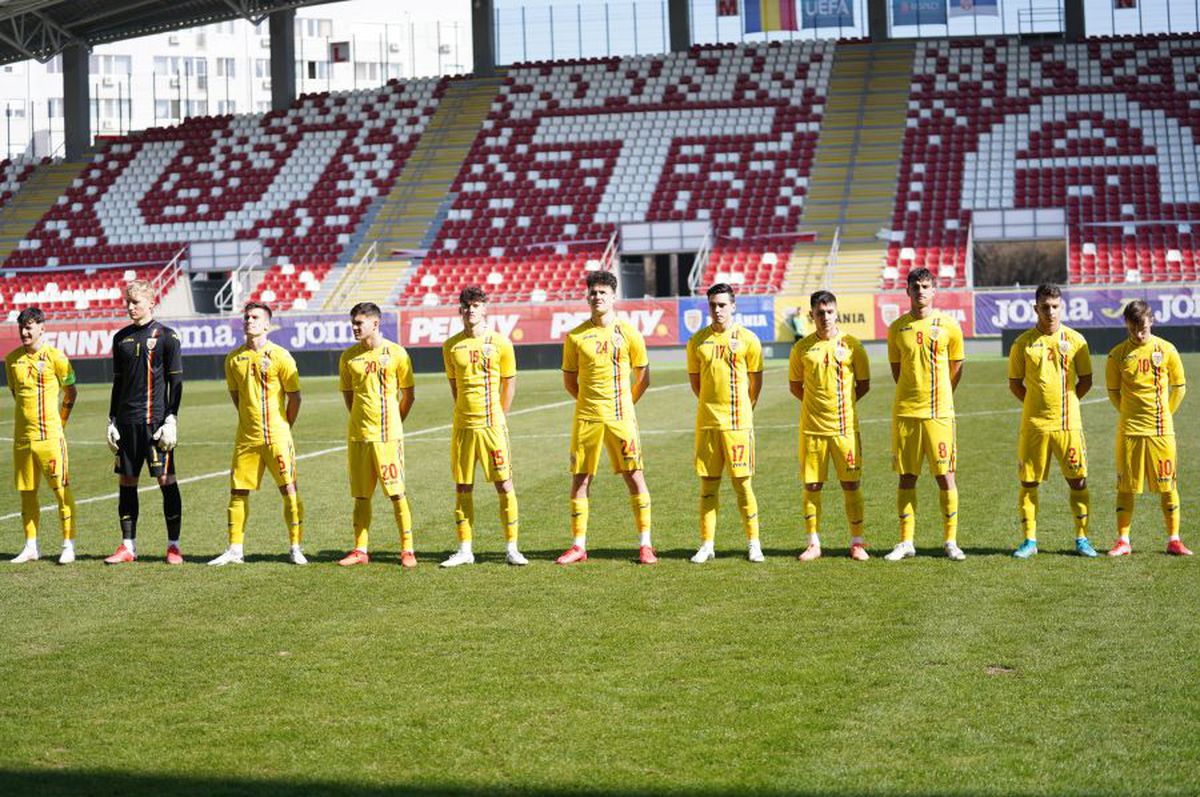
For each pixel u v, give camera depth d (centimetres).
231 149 4425
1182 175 3622
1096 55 4081
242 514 940
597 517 1109
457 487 917
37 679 635
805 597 777
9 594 840
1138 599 747
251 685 619
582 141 4125
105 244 4116
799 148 3941
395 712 574
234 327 3403
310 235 3981
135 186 4341
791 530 1015
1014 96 3972
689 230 3691
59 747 537
